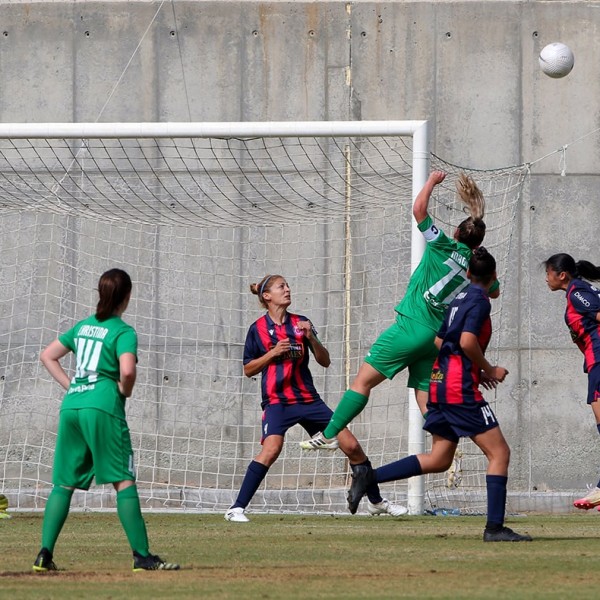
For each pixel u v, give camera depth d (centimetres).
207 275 4672
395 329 2769
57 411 4647
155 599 1563
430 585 1723
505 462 2375
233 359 4647
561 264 3141
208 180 4688
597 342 3086
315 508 4366
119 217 4681
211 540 2558
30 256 4709
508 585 1719
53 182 4694
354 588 1688
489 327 2309
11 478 4409
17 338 4678
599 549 2261
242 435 4631
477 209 2723
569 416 4619
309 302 4650
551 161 4694
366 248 4634
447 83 4716
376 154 4628
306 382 3114
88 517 3447
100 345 1842
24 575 1867
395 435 4556
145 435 4612
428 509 3859
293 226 4666
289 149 4666
